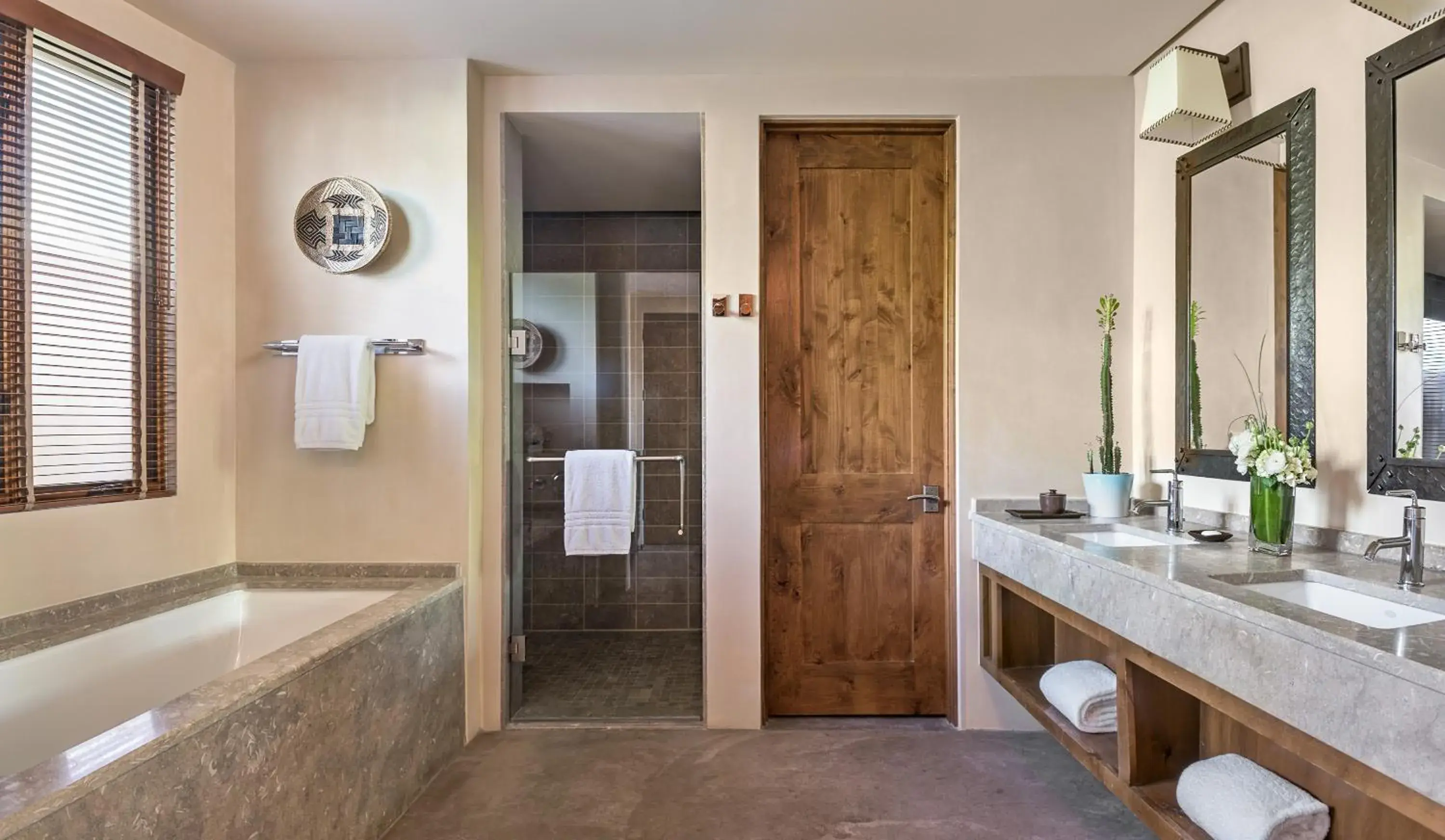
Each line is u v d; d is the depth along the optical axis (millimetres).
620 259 3793
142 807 1188
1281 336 1880
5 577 1816
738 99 2574
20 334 1826
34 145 1849
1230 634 1320
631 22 2209
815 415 2684
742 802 2059
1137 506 2340
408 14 2168
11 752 1729
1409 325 1533
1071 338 2588
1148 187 2500
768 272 2656
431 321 2479
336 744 1726
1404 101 1551
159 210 2229
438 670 2268
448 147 2479
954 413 2613
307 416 2381
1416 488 1513
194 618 2246
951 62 2479
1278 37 1906
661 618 3076
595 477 2855
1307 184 1798
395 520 2494
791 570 2676
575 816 1989
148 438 2213
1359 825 1411
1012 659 2439
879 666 2682
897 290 2682
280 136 2486
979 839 1878
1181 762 1718
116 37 2066
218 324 2438
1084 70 2545
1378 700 1022
